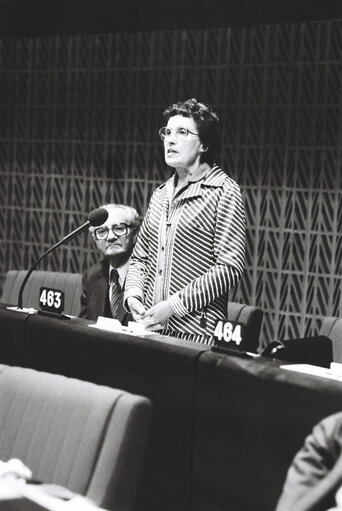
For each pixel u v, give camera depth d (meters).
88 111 10.67
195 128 5.20
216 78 9.68
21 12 10.45
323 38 9.00
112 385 4.59
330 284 9.13
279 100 9.30
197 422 4.15
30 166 11.24
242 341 4.09
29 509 2.89
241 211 5.14
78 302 7.79
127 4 9.62
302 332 9.30
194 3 9.27
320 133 9.11
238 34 9.54
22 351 5.14
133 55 10.28
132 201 10.38
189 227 5.16
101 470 3.21
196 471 4.16
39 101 11.09
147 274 5.43
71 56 10.75
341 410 3.53
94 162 10.70
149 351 4.38
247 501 3.92
